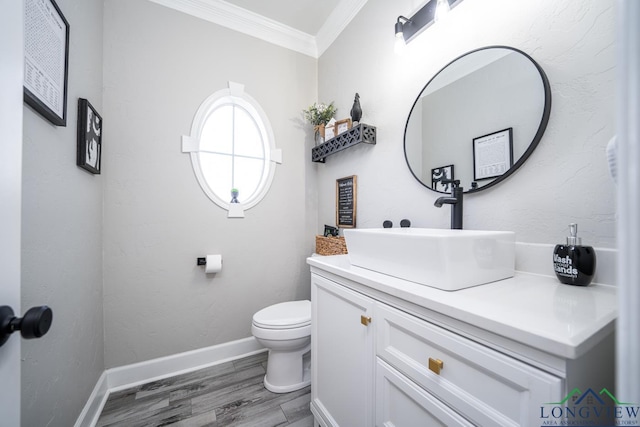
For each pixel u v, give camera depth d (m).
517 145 0.89
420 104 1.27
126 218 1.55
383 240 0.86
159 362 1.62
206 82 1.80
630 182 0.27
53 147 0.93
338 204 1.92
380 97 1.54
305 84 2.22
